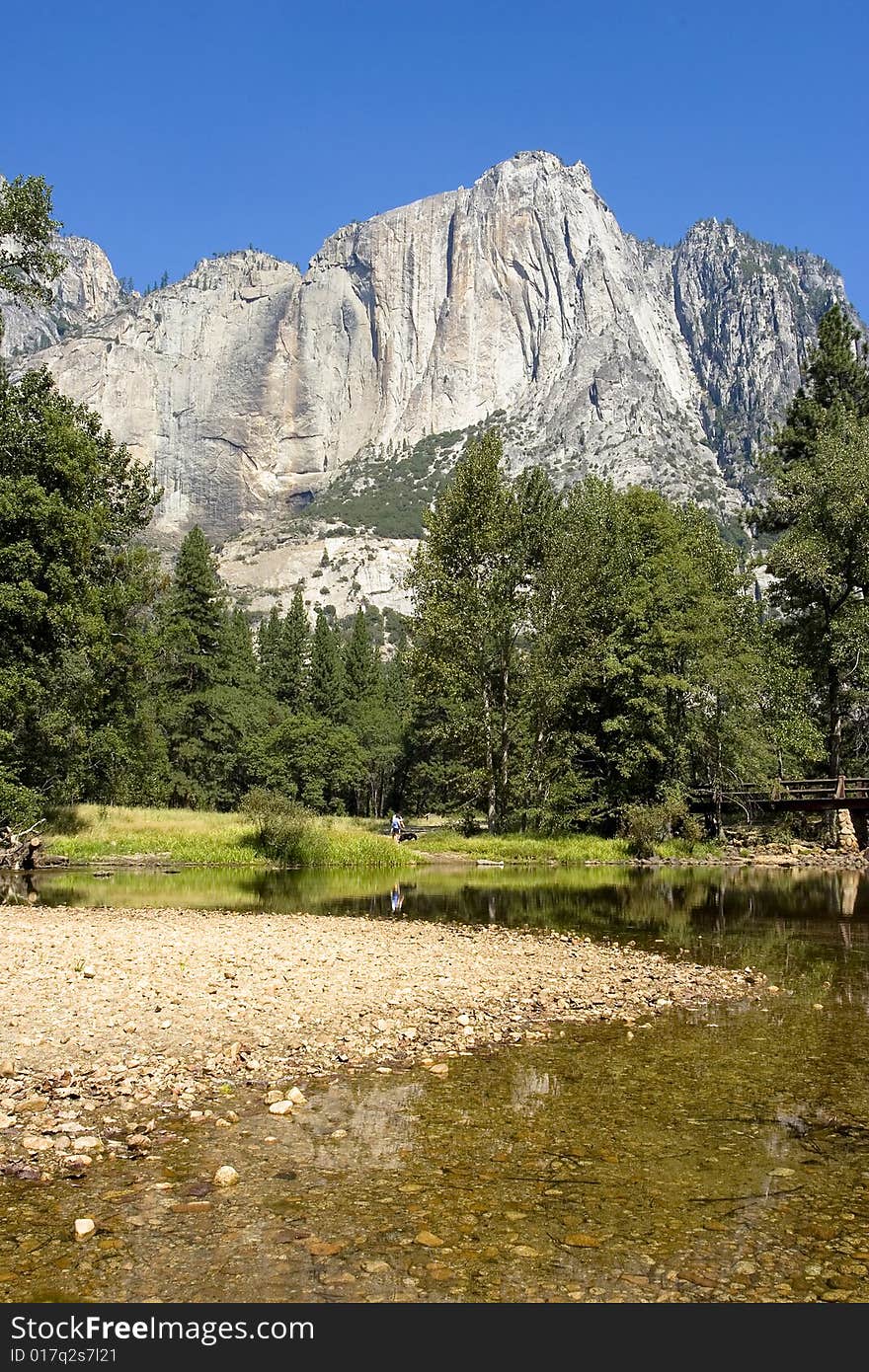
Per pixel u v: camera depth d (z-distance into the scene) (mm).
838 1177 6742
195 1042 9664
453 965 14422
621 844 41062
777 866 37406
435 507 45938
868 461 42969
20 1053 8977
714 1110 8102
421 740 71438
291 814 36312
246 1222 5777
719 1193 6422
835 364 51281
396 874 32969
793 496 46719
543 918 20922
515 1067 9336
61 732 34719
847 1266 5461
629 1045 10195
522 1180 6582
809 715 47219
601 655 44062
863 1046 10211
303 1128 7496
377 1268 5273
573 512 46375
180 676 66875
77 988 11734
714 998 12711
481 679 44406
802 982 13867
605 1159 7000
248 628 97312
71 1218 5766
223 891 26016
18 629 31906
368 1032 10367
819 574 43062
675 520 49188
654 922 20453
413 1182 6484
